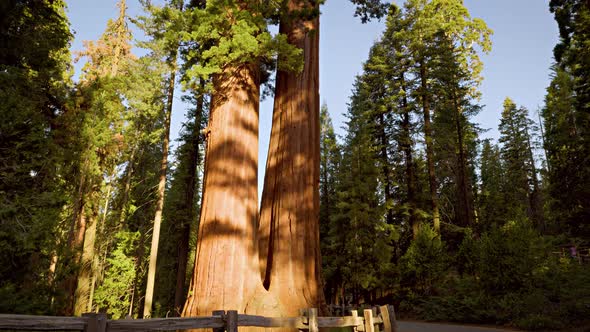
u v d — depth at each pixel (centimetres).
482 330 1442
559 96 3294
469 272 2203
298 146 1210
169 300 2723
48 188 1048
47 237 980
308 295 1048
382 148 3195
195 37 1040
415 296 2206
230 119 1125
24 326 348
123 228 2444
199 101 2392
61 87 1532
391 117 3158
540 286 1628
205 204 1070
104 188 2000
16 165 945
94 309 2203
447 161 3125
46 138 1052
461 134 3028
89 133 1591
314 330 669
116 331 414
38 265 1024
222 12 1031
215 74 1193
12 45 1214
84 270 1800
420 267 2239
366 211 2538
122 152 2173
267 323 611
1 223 864
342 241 2566
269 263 1125
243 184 1080
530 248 1695
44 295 1025
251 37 998
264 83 1477
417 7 3111
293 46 1066
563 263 1858
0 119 945
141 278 2661
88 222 1869
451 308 1884
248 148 1124
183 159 2445
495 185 4397
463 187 2931
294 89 1274
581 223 1688
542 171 3641
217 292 959
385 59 3250
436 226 2558
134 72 2031
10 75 1082
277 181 1202
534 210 4175
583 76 1781
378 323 831
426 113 2850
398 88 3127
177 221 2444
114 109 1853
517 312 1534
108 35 2373
